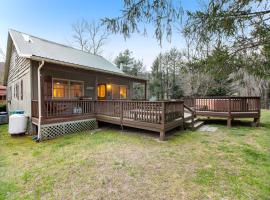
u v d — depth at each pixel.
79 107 8.20
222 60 2.88
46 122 6.59
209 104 9.10
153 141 5.93
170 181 3.28
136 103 6.76
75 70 7.63
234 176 3.44
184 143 5.67
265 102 19.64
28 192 3.04
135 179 3.37
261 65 2.73
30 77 7.51
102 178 3.43
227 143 5.66
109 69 12.41
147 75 27.72
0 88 21.33
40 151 5.16
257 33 2.51
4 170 3.91
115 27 2.90
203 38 2.74
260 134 6.91
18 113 7.89
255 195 2.81
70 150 5.14
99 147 5.35
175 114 6.87
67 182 3.32
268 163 4.05
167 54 22.94
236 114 8.44
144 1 2.73
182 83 21.53
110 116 7.77
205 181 3.26
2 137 7.07
